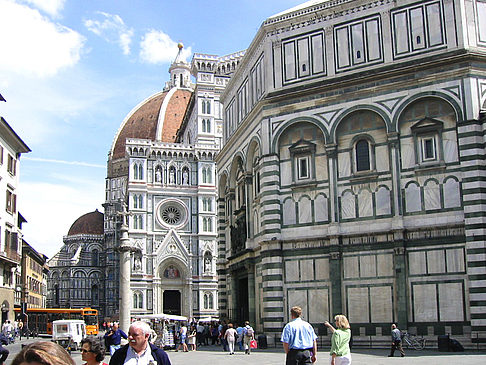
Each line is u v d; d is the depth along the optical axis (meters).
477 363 28.31
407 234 40.41
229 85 59.31
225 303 59.97
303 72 46.03
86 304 178.50
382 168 42.03
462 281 38.44
